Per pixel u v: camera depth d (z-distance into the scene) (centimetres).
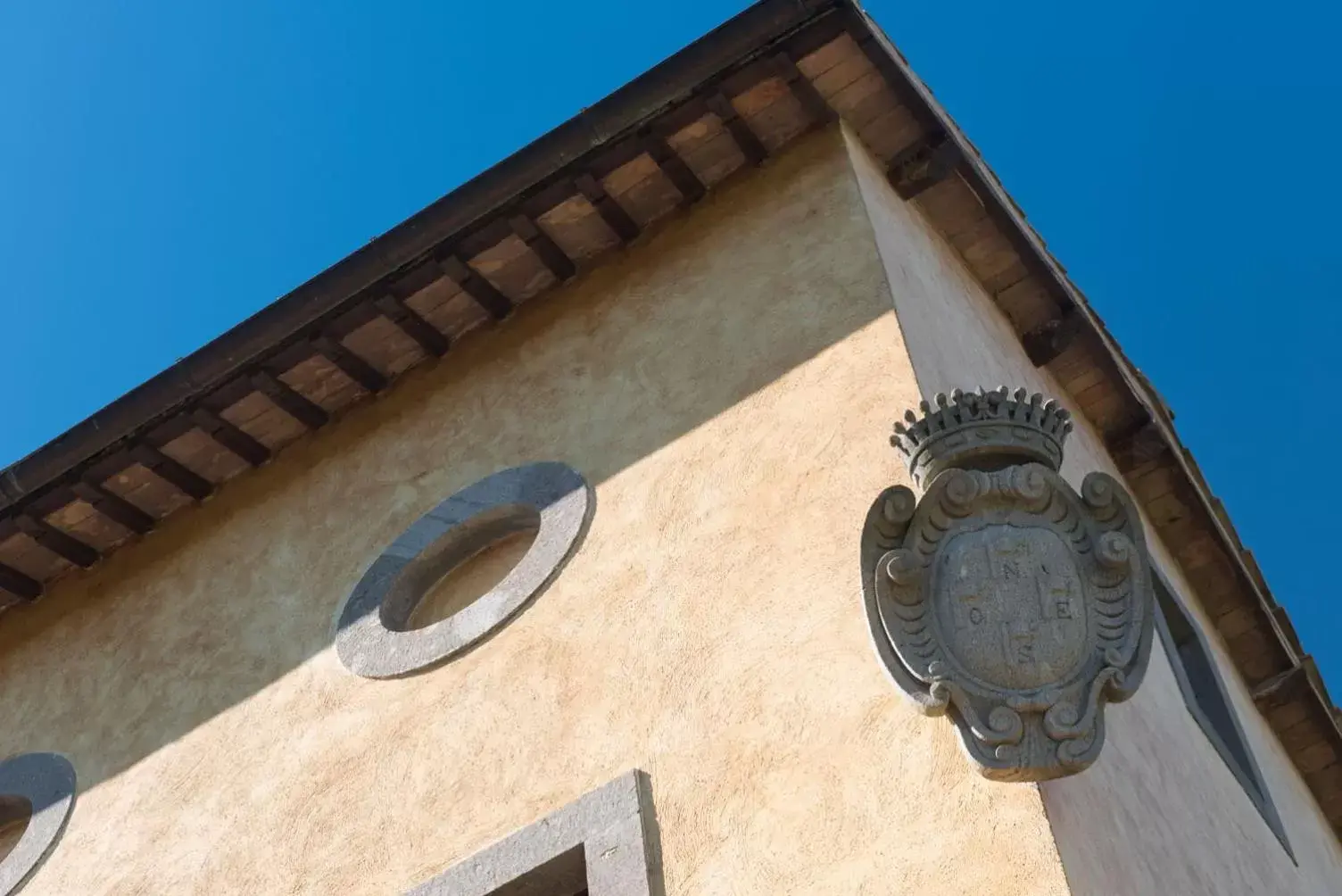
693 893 581
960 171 853
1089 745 519
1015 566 547
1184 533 999
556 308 856
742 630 648
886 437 674
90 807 799
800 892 560
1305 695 1023
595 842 612
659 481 729
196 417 873
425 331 870
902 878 545
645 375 785
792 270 778
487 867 637
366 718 735
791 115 828
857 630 620
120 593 903
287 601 821
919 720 580
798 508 676
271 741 760
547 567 727
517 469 788
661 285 823
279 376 868
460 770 684
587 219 844
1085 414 973
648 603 684
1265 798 862
